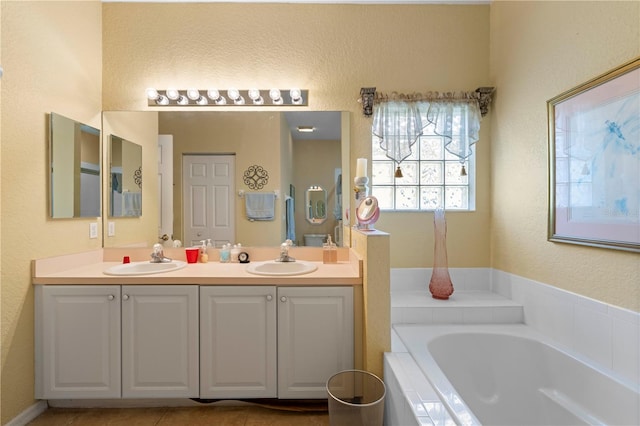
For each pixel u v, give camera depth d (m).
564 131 1.70
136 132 2.33
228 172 2.34
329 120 2.36
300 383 1.76
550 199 1.79
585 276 1.59
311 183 2.35
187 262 2.22
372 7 2.38
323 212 2.35
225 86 2.35
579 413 1.50
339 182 2.35
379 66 2.37
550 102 1.79
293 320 1.76
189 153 2.34
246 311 1.75
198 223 2.34
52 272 1.83
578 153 1.61
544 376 1.73
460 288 2.43
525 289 2.04
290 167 2.35
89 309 1.74
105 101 2.32
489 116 2.42
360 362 1.76
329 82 2.37
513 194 2.16
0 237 1.58
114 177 2.31
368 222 1.81
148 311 1.74
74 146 2.03
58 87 1.92
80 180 2.08
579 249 1.62
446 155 2.52
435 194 2.49
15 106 1.64
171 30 2.34
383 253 1.67
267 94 2.34
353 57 2.37
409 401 1.22
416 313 2.05
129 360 1.74
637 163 1.31
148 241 2.33
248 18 2.35
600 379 1.43
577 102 1.62
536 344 1.78
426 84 2.38
